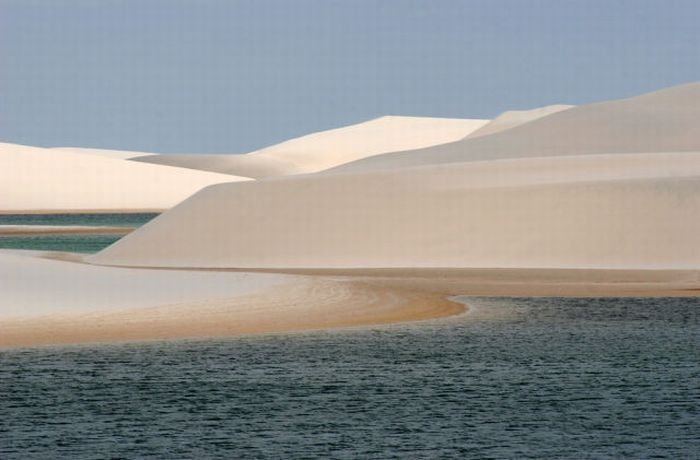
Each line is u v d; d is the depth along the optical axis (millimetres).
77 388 63312
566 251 162250
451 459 49188
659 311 99938
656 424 55094
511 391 63031
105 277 117438
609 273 145625
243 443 51594
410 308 99812
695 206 166625
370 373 68375
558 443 51688
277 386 64250
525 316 95875
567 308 101875
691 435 52969
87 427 54375
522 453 50094
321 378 66688
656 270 150750
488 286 123250
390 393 62469
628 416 56781
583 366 70812
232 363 71375
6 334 80750
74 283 109750
